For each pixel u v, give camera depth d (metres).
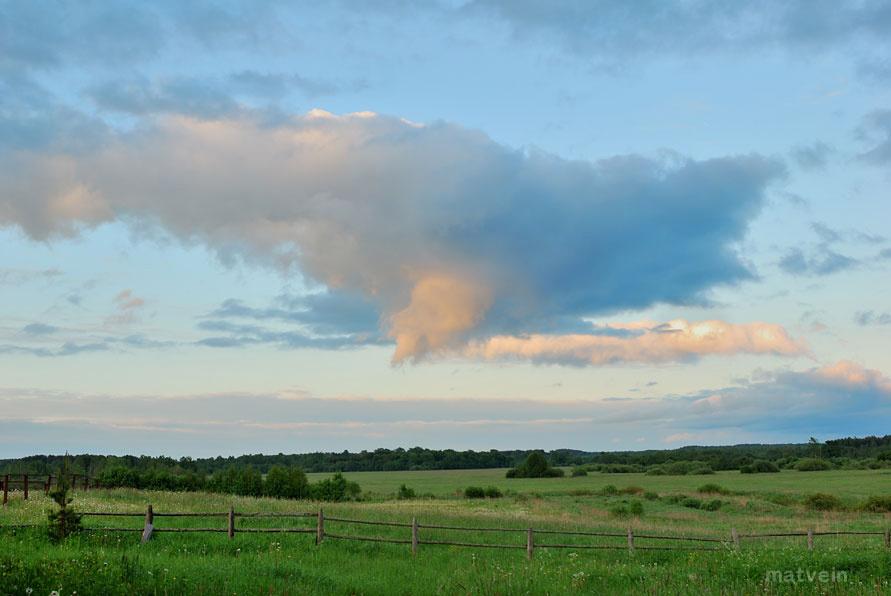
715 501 68.94
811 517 59.44
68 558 16.31
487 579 17.89
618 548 25.45
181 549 21.09
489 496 89.50
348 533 26.69
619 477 141.62
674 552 25.73
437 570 19.84
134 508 30.69
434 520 35.34
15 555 16.38
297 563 19.41
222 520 27.94
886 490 83.31
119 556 17.97
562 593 16.98
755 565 19.45
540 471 155.25
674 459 195.75
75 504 30.97
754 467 144.88
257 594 14.67
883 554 20.66
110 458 79.62
